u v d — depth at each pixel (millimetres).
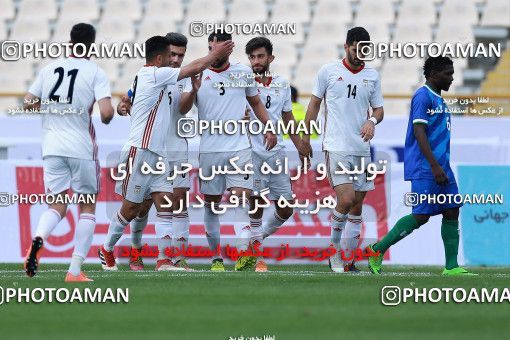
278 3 76875
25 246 44406
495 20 75500
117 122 50000
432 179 35406
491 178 45562
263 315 22875
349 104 36625
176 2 77500
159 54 35812
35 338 19562
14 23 79000
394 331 20281
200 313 23281
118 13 77938
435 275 35062
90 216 30703
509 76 71438
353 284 30156
